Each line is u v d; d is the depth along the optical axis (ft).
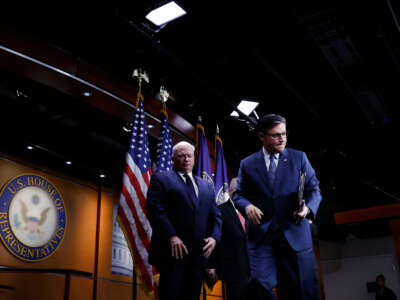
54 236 23.97
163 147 19.43
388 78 23.79
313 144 30.32
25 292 21.42
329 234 41.68
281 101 26.50
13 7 16.65
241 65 23.29
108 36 19.13
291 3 18.79
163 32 20.31
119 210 16.44
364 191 36.78
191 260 10.22
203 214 10.79
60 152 24.82
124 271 27.37
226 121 26.73
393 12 19.03
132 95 21.38
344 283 46.96
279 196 9.47
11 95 22.22
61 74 18.71
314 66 22.97
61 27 18.25
